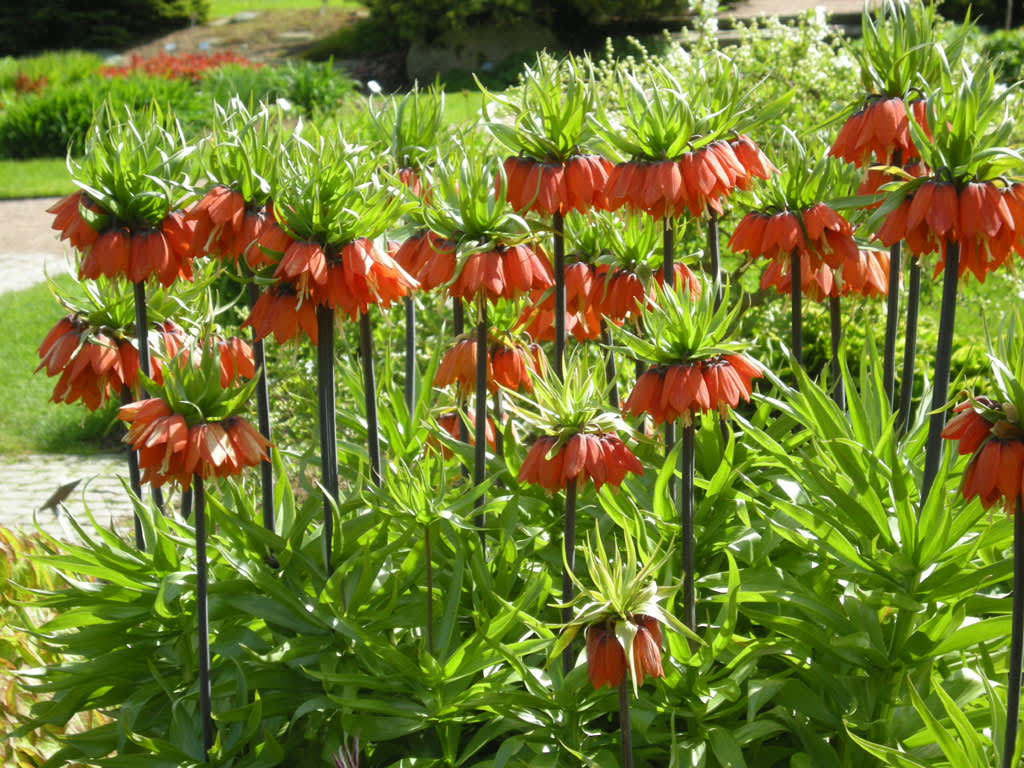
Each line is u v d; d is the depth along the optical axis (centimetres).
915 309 316
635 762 276
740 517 303
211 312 330
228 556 298
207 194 286
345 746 275
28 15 3034
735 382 252
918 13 308
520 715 276
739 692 269
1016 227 247
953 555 276
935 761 258
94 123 293
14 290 1191
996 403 210
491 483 300
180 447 239
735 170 290
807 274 335
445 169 290
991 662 265
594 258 344
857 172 331
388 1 2462
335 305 274
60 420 871
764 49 739
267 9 3400
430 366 375
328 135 288
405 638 316
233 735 287
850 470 285
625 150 293
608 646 217
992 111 242
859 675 280
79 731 363
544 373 317
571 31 2422
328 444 298
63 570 330
